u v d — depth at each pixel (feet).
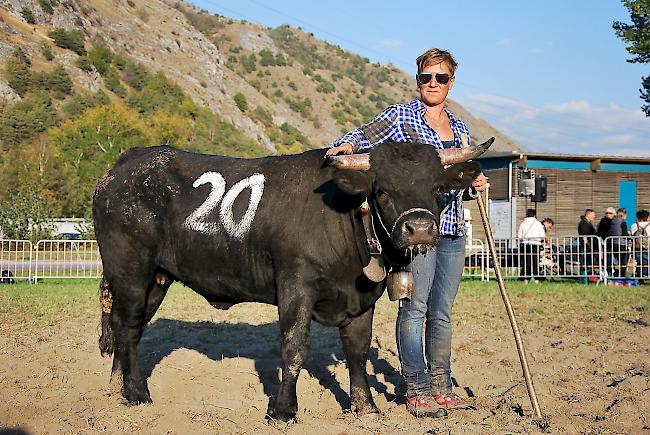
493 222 84.07
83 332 31.48
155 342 29.12
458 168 16.30
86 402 19.77
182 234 19.83
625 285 55.42
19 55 254.68
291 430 16.67
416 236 14.94
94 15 332.80
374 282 17.83
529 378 17.79
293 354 17.42
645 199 87.86
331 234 17.40
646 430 16.55
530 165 82.64
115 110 215.72
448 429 16.38
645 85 85.35
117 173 21.26
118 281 20.75
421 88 18.51
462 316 36.81
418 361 18.31
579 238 58.90
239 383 22.54
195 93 329.11
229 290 19.57
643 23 72.18
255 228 18.42
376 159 16.22
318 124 479.82
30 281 58.29
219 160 20.48
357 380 19.11
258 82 489.26
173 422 17.54
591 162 85.15
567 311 38.88
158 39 361.71
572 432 16.31
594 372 23.66
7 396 20.16
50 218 88.53
